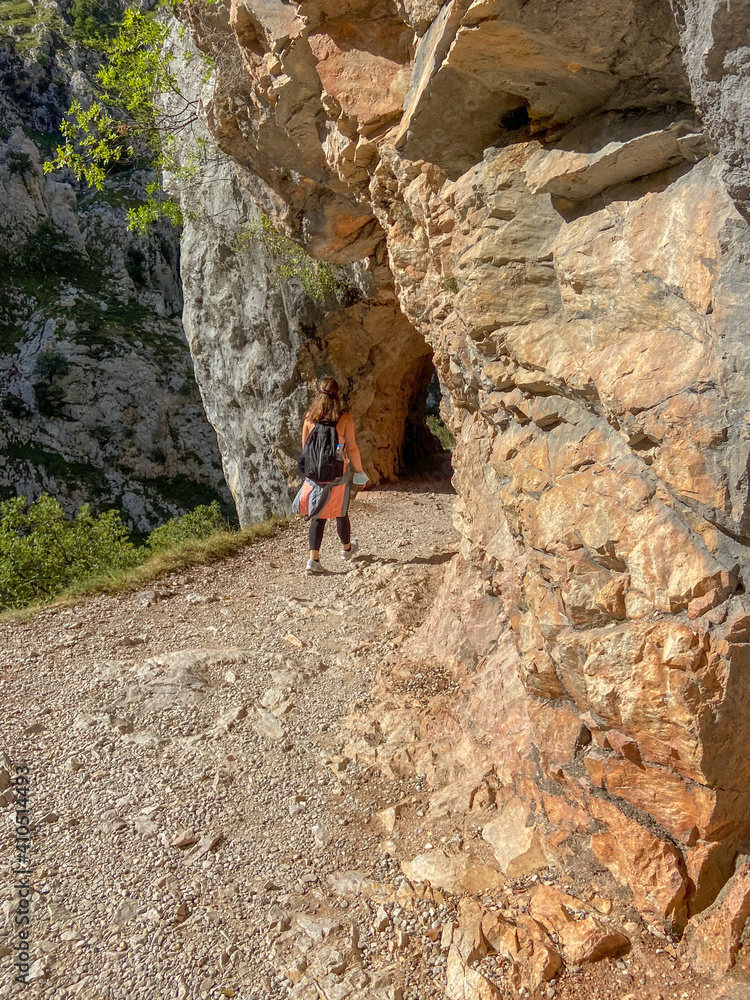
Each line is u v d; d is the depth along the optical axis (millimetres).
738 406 1916
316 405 5973
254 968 2420
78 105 6652
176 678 4387
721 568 2115
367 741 3652
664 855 2336
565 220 2521
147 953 2504
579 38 2078
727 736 2168
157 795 3367
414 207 3664
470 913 2510
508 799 3004
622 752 2389
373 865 2857
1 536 10820
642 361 2197
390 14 3559
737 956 2119
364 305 10703
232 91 5398
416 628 4980
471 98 2639
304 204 6109
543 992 2188
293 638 4965
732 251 1876
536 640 2805
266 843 3027
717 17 1542
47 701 4254
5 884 2846
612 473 2408
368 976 2344
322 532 6262
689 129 1990
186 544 7258
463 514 4211
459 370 3779
